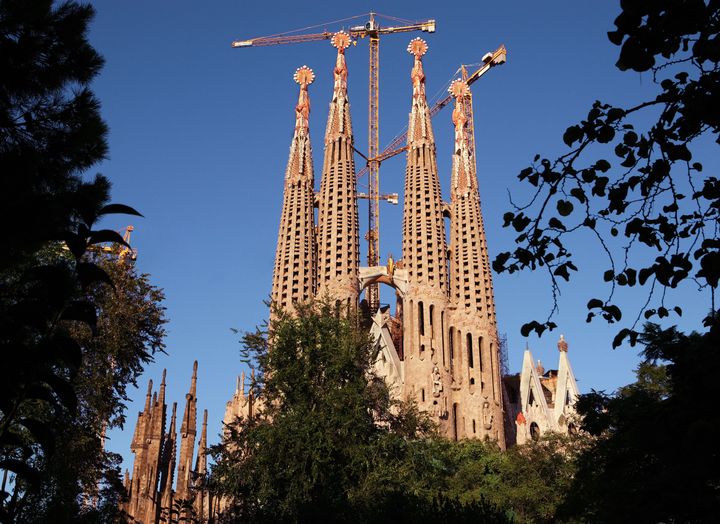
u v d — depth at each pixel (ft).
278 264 401.29
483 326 389.80
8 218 47.70
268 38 571.28
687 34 36.01
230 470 143.54
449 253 412.57
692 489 76.69
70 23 61.31
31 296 34.14
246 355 154.40
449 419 367.25
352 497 127.34
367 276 400.88
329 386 146.20
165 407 353.10
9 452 83.10
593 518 104.78
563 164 43.06
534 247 45.57
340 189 407.23
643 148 41.50
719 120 39.22
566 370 412.77
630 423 93.35
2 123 59.72
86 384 132.87
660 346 93.91
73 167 61.98
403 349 399.65
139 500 325.83
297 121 433.07
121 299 144.15
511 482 231.30
